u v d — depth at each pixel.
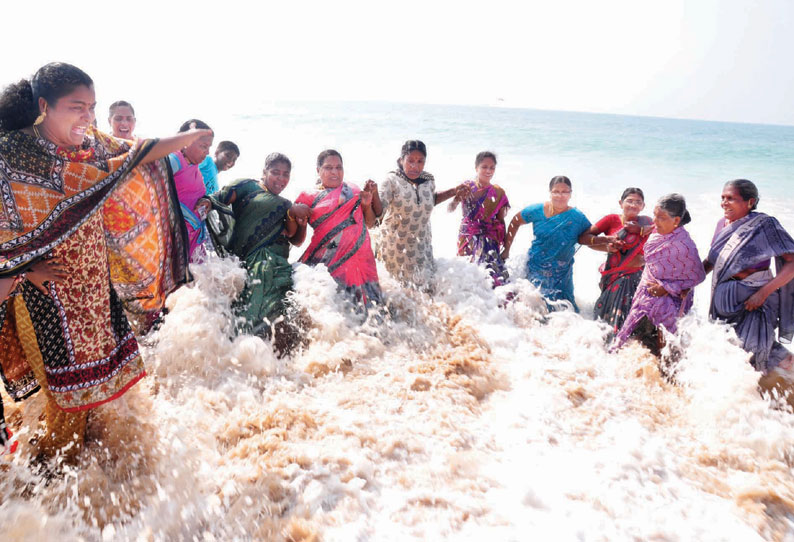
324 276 4.20
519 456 2.86
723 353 3.59
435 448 2.85
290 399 3.19
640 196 4.59
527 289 4.92
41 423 2.80
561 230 5.00
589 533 2.33
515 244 6.99
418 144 4.71
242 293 3.96
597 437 3.07
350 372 3.62
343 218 4.37
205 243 4.59
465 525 2.34
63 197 2.31
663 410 3.41
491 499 2.51
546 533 2.31
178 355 3.40
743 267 3.67
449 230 7.08
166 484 2.46
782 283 3.53
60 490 2.39
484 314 4.54
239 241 4.32
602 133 28.83
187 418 2.93
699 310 4.93
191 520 2.30
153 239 3.04
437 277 4.96
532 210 5.16
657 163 17.20
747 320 3.73
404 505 2.43
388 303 4.50
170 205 3.14
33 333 2.42
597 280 6.05
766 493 2.60
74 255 2.39
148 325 3.62
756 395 3.37
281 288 4.10
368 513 2.38
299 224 4.45
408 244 4.91
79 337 2.47
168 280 3.30
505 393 3.52
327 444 2.79
